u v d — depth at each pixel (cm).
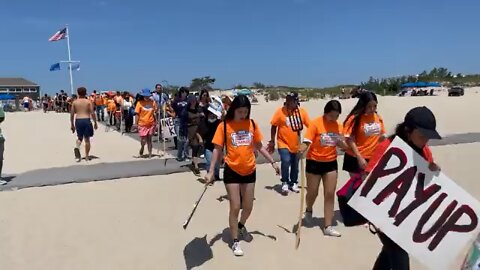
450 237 379
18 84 9469
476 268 324
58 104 3791
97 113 2572
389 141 388
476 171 955
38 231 624
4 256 548
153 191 818
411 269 497
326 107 583
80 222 657
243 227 584
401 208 381
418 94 5516
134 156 1219
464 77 8144
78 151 1145
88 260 536
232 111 520
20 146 1489
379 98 3353
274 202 748
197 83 4569
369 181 384
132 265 522
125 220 664
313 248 559
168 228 632
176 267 515
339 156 1138
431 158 393
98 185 862
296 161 796
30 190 823
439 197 378
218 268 509
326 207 596
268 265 514
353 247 561
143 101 1184
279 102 4700
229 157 528
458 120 2108
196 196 785
